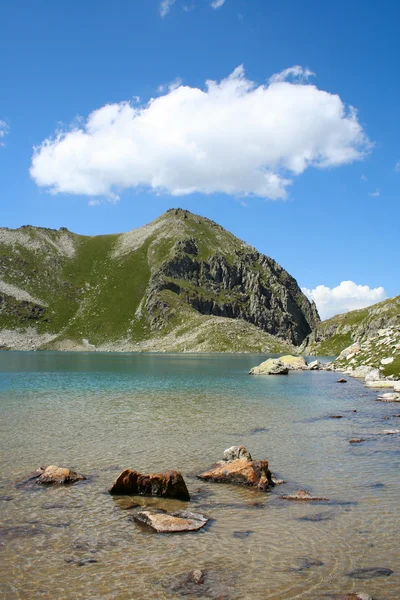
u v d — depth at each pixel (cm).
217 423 3562
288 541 1473
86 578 1248
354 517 1666
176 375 9138
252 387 6575
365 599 1130
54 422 3550
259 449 2717
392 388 6109
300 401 4928
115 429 3291
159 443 2864
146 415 3941
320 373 9938
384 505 1783
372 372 6900
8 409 4231
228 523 1627
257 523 1623
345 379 7788
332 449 2711
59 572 1280
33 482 2088
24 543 1464
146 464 2400
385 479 2112
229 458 2375
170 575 1262
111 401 4897
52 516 1694
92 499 1880
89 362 15075
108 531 1559
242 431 3250
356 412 4131
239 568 1299
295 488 2012
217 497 1911
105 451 2655
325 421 3662
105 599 1148
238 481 2086
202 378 8350
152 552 1400
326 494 1923
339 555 1374
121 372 9994
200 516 1678
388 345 8231
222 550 1412
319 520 1644
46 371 10188
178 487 1909
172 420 3694
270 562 1333
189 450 2694
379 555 1372
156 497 1911
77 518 1675
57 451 2644
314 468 2311
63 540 1485
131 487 1944
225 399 5116
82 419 3706
